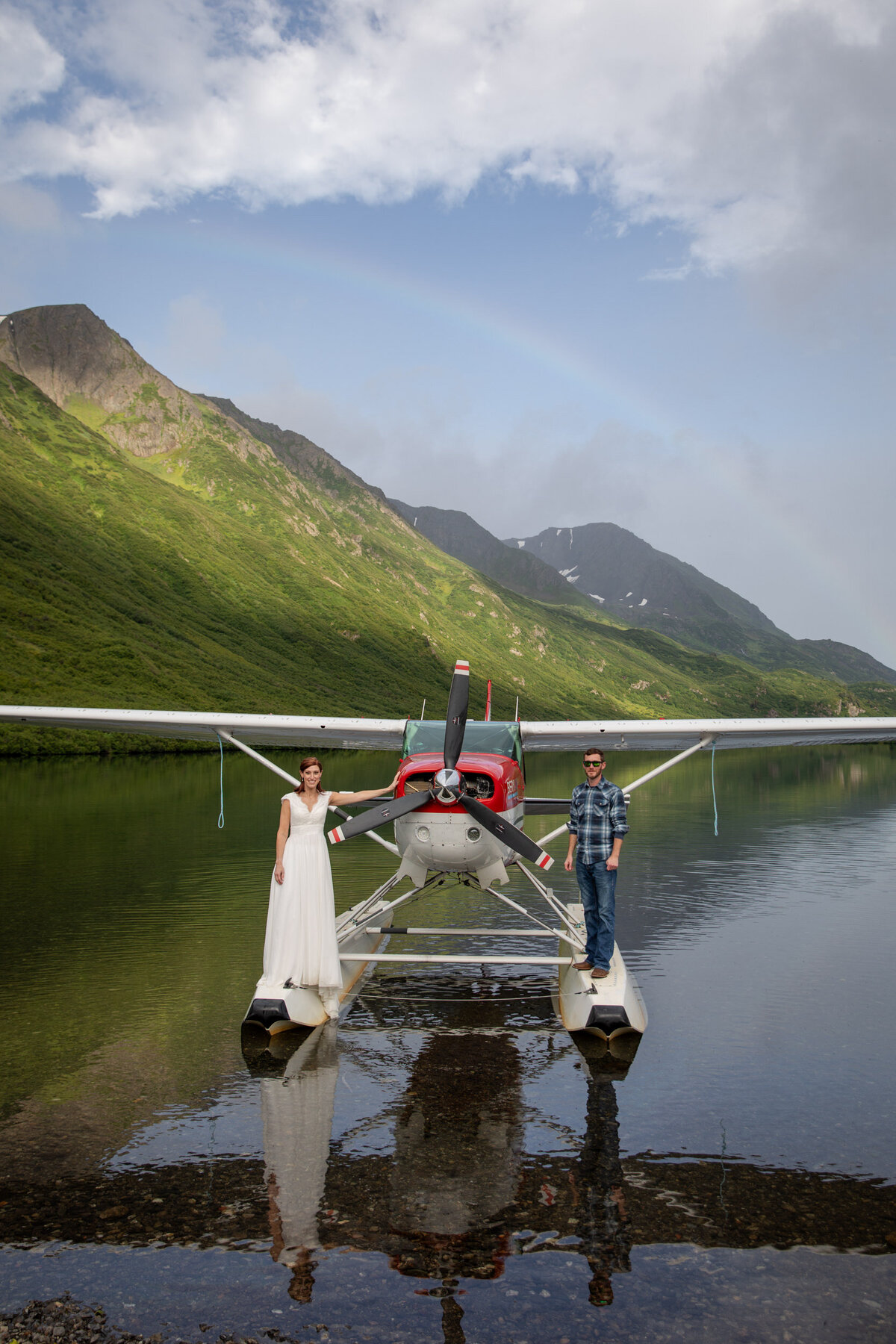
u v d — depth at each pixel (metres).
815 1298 2.52
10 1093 3.99
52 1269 2.66
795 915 7.91
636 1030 4.77
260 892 8.52
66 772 27.69
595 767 5.32
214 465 154.75
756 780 26.91
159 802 17.80
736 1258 2.72
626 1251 2.75
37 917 7.50
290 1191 3.11
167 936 6.88
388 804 5.41
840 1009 5.23
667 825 15.04
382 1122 3.69
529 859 5.33
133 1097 3.95
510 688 133.00
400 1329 2.38
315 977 5.07
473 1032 4.95
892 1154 3.40
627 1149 3.44
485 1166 3.29
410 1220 2.92
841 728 6.73
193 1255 2.73
